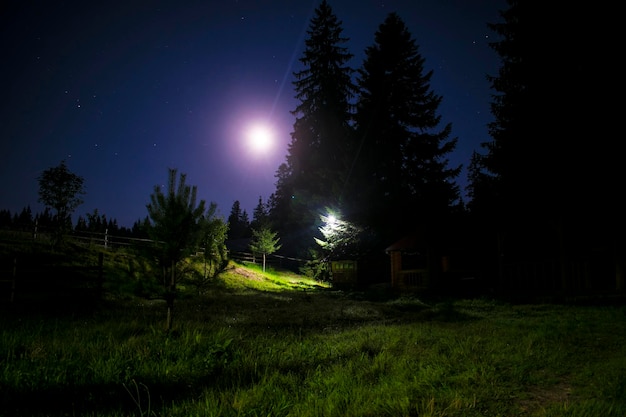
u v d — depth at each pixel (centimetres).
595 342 711
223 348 615
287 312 1360
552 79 1973
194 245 793
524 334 808
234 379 491
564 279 1492
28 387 430
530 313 1198
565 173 1866
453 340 752
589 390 456
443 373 518
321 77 4722
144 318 1053
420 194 3769
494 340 738
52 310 1219
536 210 1906
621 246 1428
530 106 2059
